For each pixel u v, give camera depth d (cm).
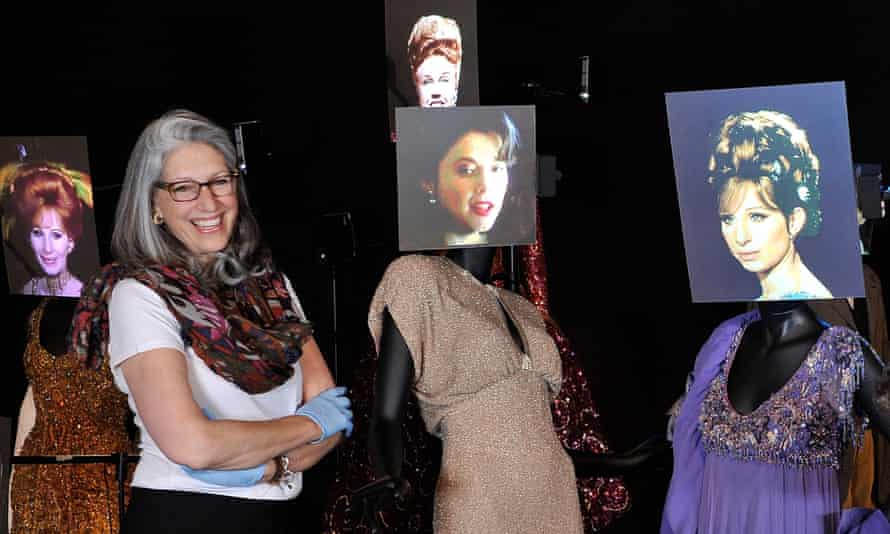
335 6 509
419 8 341
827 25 490
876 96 488
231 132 366
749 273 257
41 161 303
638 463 305
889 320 486
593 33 509
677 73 505
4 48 496
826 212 252
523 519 269
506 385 271
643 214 515
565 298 523
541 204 517
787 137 254
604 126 512
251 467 222
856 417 262
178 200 228
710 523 274
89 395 352
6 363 497
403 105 344
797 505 262
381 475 258
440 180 275
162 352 217
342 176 513
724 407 274
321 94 512
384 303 270
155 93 505
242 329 229
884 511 261
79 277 306
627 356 522
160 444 214
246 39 509
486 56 512
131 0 500
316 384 251
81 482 354
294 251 509
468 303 273
